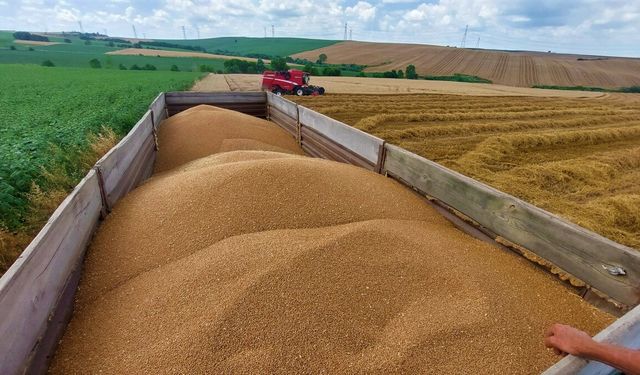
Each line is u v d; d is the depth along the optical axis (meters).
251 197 2.79
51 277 1.86
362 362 1.67
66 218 2.13
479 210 2.71
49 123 8.74
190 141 5.90
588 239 2.00
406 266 2.20
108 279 2.27
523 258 2.42
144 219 2.79
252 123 6.98
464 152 9.05
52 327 1.80
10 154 5.21
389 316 1.91
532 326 1.88
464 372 1.63
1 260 3.07
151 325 1.85
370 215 2.83
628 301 1.84
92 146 6.17
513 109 17.89
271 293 1.93
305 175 3.11
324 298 1.94
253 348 1.69
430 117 13.90
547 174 7.14
